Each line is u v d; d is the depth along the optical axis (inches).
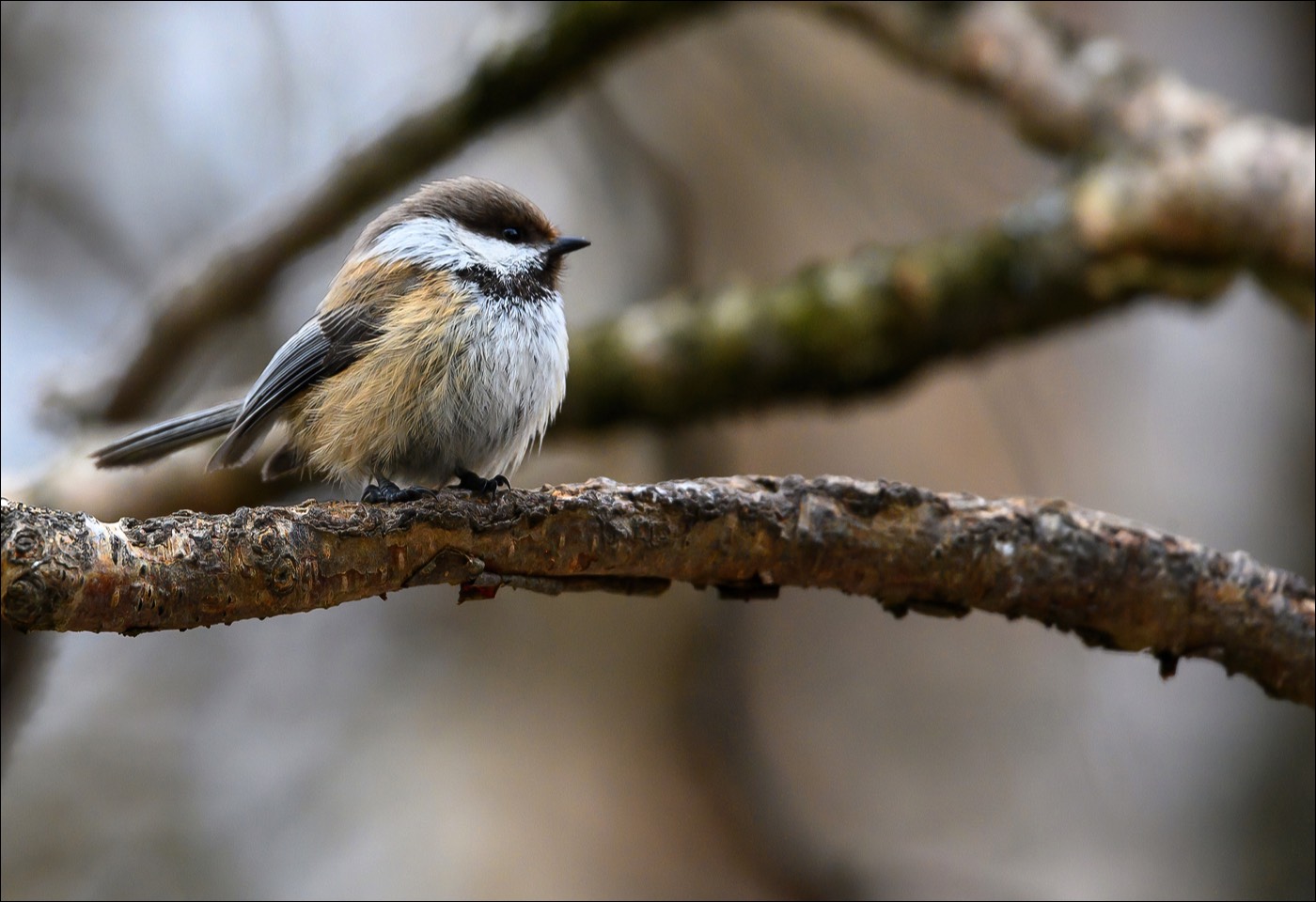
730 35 508.7
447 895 454.0
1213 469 418.0
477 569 185.6
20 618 147.9
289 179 542.3
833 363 369.7
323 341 269.3
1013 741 481.1
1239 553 221.5
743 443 525.7
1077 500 470.9
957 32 380.5
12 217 540.1
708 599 508.1
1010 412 500.4
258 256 392.8
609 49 372.2
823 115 521.0
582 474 529.3
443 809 479.5
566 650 508.4
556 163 547.2
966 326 367.2
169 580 157.5
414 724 506.0
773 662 509.4
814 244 532.4
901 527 208.4
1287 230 318.0
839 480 208.5
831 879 458.9
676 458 526.3
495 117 378.6
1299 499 401.4
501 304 269.7
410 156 380.5
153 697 514.3
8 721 349.7
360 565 174.1
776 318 368.8
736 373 371.9
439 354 261.7
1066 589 214.1
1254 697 401.1
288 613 171.9
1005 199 516.4
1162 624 218.8
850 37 486.0
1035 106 374.3
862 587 213.8
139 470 344.2
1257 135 330.6
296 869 471.8
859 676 506.6
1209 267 344.2
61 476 348.8
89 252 547.8
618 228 547.2
